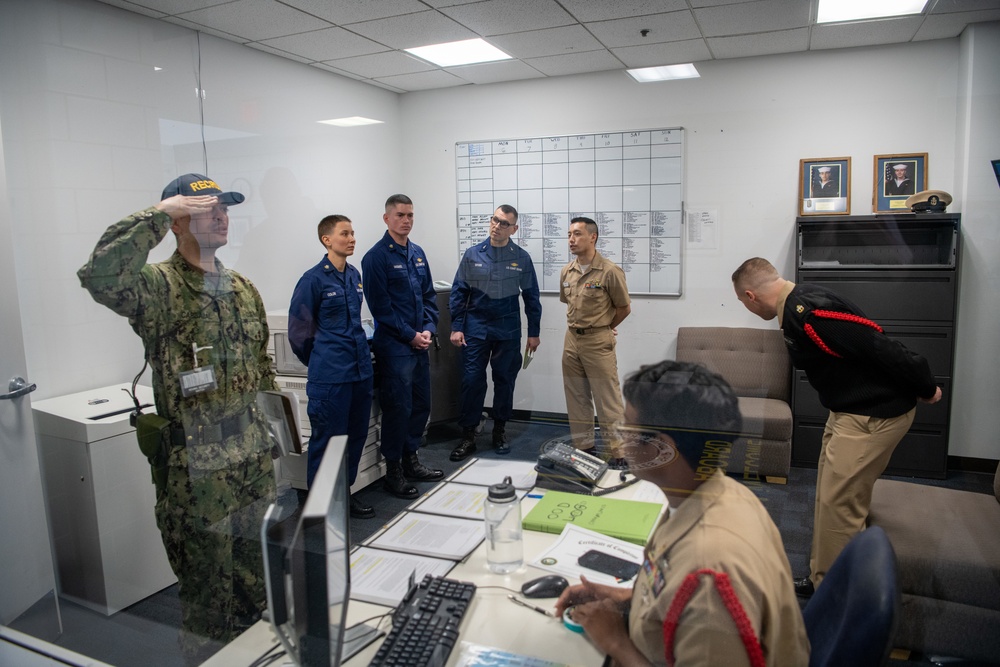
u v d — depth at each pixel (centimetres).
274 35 167
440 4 141
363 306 161
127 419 166
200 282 157
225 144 179
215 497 154
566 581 102
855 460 142
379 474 149
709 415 85
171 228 151
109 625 166
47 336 173
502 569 109
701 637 71
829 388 143
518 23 139
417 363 154
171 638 157
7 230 165
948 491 165
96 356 168
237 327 162
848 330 134
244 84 176
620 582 101
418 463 148
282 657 96
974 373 160
